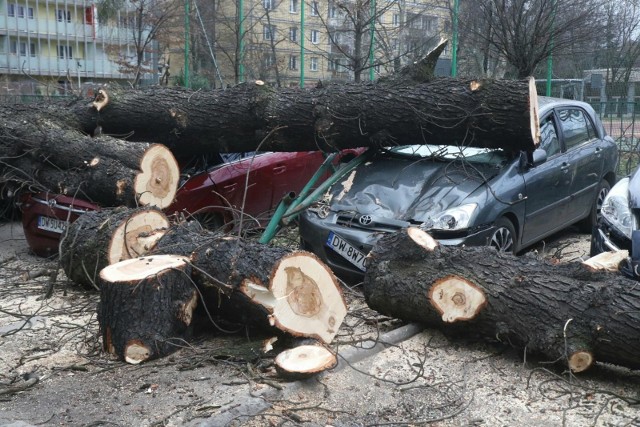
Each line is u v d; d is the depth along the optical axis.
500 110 5.88
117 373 4.27
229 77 14.91
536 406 3.84
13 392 4.00
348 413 3.75
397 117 6.28
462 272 4.56
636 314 3.89
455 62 11.68
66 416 3.70
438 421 3.67
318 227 6.16
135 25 16.38
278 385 4.01
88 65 34.59
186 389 4.01
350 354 4.46
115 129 7.61
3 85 20.05
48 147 7.00
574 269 4.32
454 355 4.57
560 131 7.24
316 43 14.12
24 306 5.68
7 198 8.45
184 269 4.55
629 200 5.45
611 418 3.66
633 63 17.34
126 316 4.36
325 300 4.52
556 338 4.10
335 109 6.49
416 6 11.91
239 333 4.93
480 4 10.79
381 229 5.93
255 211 7.77
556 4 10.05
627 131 12.16
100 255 5.52
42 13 34.16
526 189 6.38
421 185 6.25
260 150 7.22
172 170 6.76
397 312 4.87
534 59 10.35
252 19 14.52
